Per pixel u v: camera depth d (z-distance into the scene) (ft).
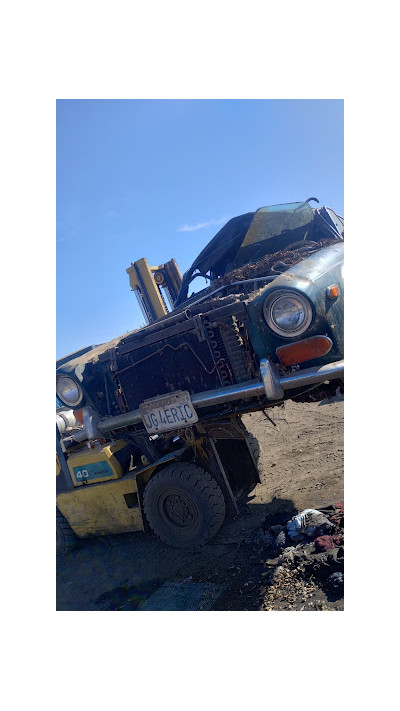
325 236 13.70
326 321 9.64
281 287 9.48
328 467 15.55
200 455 13.14
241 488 14.46
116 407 12.54
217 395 10.59
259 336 10.19
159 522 12.99
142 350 11.85
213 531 12.34
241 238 14.46
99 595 11.61
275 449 19.21
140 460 15.51
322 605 8.79
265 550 11.18
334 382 10.46
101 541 14.96
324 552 9.95
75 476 15.17
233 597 9.80
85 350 15.92
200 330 10.80
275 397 9.93
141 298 21.77
